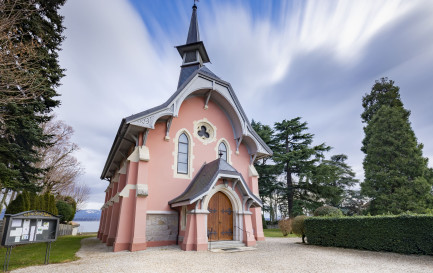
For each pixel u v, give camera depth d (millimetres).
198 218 11445
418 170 23734
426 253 8883
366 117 34594
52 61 14945
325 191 31094
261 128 39500
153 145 14203
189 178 14945
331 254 10180
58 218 9062
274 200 42438
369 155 26656
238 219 12977
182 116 15945
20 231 7836
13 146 14016
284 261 8750
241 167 17672
